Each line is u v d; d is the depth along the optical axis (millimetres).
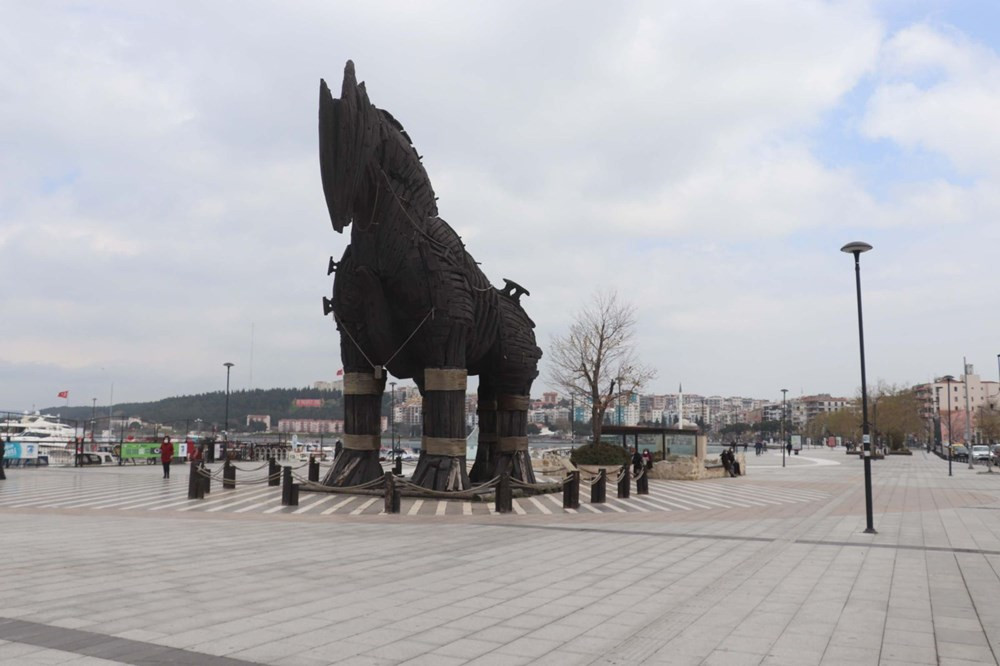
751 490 27016
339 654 5770
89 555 10359
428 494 19391
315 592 8125
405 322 19734
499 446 23906
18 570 9109
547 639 6371
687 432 41656
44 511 16625
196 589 8125
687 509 19266
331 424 140000
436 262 19281
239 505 18156
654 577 9438
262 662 5520
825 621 7164
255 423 143000
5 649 5617
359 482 20703
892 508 19906
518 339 23531
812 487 28891
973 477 37219
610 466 32969
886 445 94312
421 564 10156
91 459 38844
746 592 8547
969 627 6969
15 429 60312
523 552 11422
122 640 5973
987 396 141625
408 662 5621
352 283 19219
